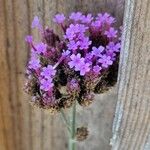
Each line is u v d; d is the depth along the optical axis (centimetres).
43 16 15
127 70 13
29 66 14
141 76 13
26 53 16
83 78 13
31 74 14
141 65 13
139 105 14
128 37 13
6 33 16
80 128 16
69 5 15
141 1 12
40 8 15
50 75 13
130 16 13
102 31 14
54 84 14
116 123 15
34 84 14
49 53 14
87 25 14
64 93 14
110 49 14
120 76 14
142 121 14
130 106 14
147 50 13
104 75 14
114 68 14
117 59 14
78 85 13
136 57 13
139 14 13
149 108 14
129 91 14
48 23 15
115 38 14
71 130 15
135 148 15
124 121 14
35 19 14
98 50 13
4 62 16
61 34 15
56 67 13
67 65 13
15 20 15
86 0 15
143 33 13
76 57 13
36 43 16
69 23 15
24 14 15
